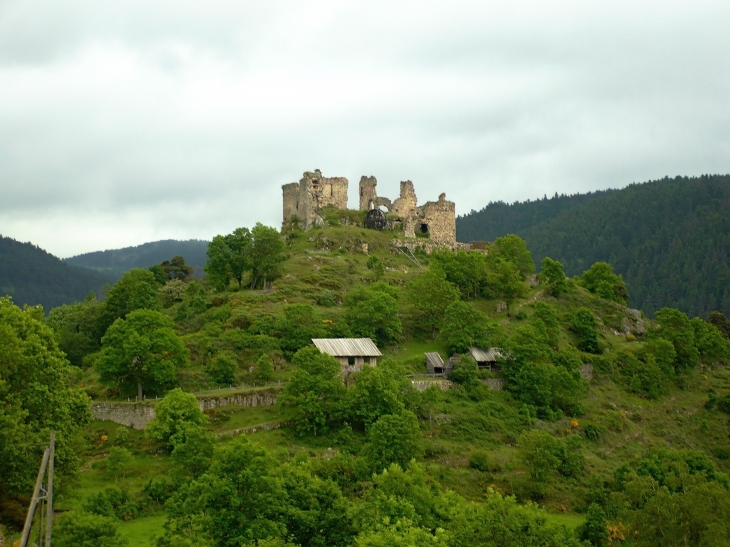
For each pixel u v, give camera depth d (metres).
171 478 106.25
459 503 94.50
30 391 90.31
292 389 131.50
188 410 117.62
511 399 154.62
